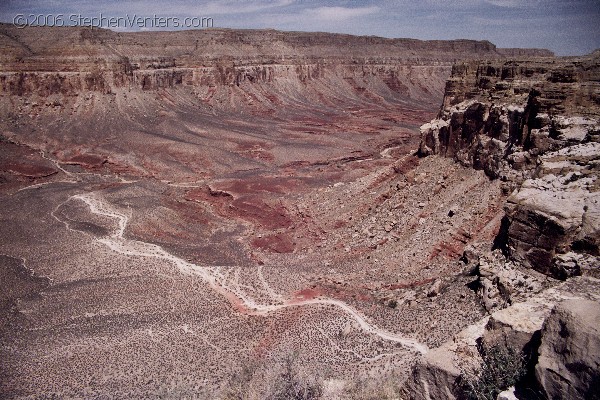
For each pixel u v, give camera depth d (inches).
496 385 663.8
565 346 563.8
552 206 1320.1
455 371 751.1
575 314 564.7
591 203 1301.7
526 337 714.2
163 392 1344.7
